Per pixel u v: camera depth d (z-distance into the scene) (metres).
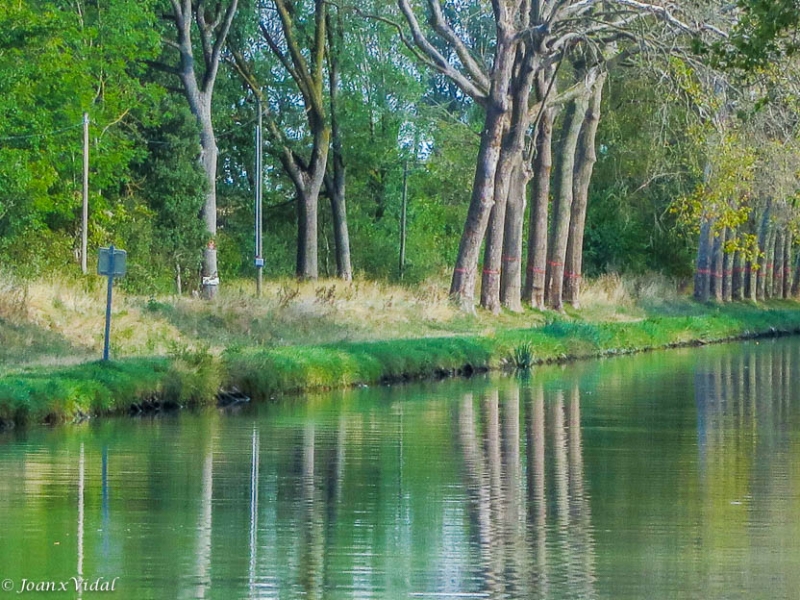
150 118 60.50
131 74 64.19
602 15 50.00
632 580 15.26
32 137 54.97
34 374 30.88
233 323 44.09
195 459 23.97
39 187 54.53
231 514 19.00
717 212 51.97
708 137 49.25
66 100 56.44
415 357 41.62
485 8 58.16
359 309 50.62
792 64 37.88
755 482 21.95
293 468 23.09
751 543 17.28
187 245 58.72
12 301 38.84
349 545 17.03
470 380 41.19
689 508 19.67
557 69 53.31
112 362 32.62
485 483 21.75
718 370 45.44
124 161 58.12
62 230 56.50
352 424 29.23
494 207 56.34
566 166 62.75
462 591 14.72
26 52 55.00
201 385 32.97
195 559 16.20
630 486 21.58
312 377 36.94
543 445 26.22
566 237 63.03
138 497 20.20
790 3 30.44
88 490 20.73
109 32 58.72
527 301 61.56
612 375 43.31
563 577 15.41
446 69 54.19
